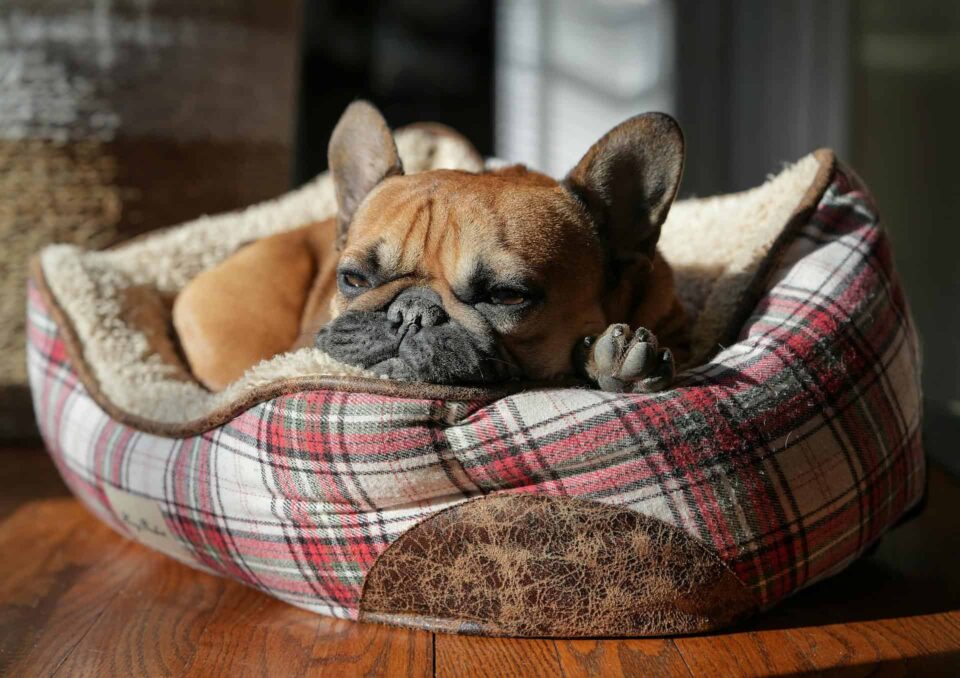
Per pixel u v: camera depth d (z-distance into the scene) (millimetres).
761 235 912
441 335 770
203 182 1256
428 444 737
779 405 763
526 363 800
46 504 1024
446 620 764
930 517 957
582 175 826
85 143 1195
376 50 2396
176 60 1212
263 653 752
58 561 896
